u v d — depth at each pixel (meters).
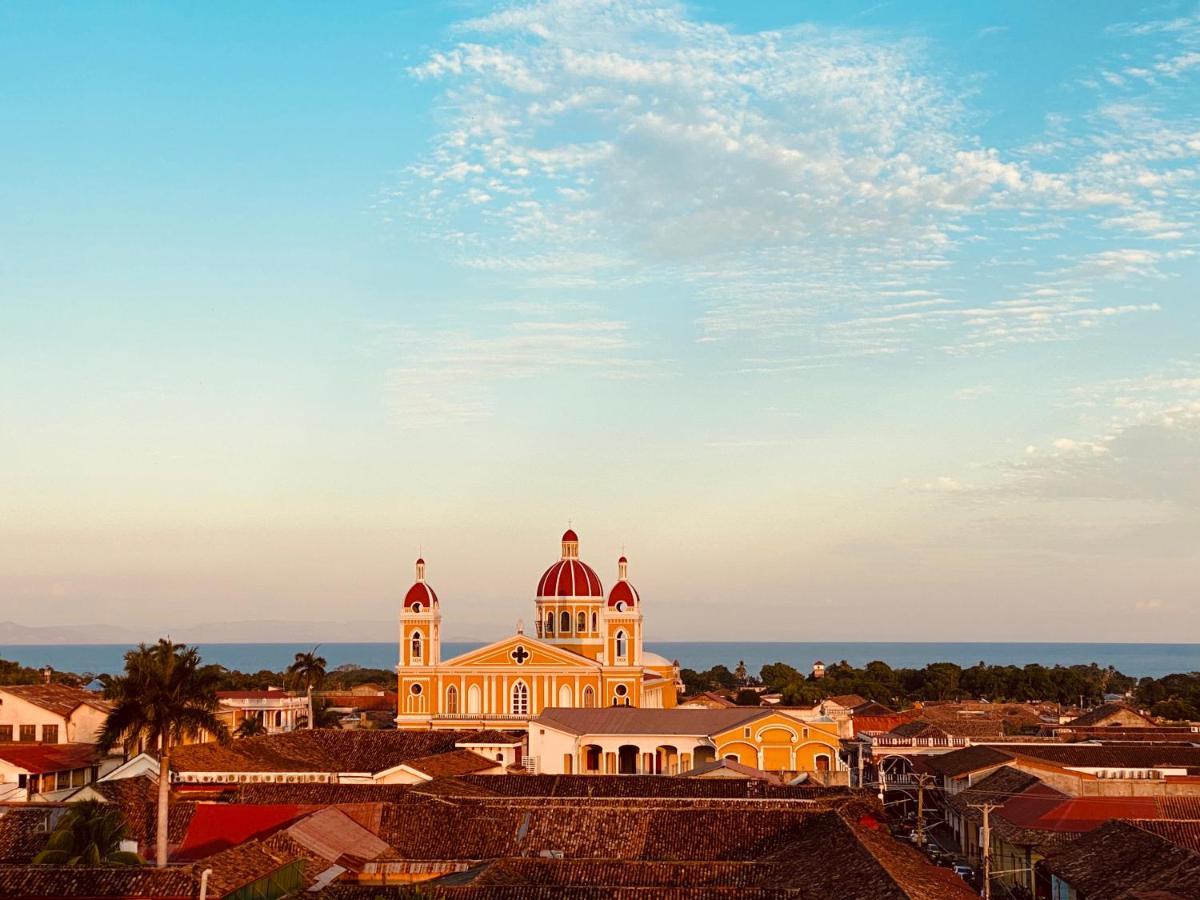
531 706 188.75
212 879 73.81
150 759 124.12
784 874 81.25
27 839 89.56
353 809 98.62
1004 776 126.56
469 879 77.44
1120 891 78.69
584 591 198.12
